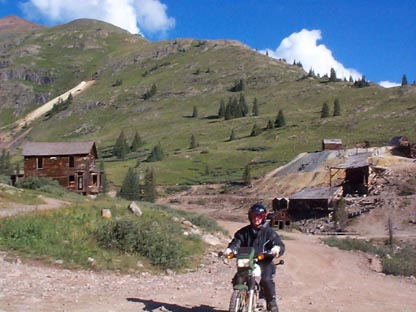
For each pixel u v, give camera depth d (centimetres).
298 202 8244
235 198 10075
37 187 4797
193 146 17475
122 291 1173
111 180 13125
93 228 1814
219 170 13338
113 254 1630
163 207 3422
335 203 7706
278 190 9981
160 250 1695
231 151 15350
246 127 19562
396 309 1185
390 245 4450
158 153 15862
